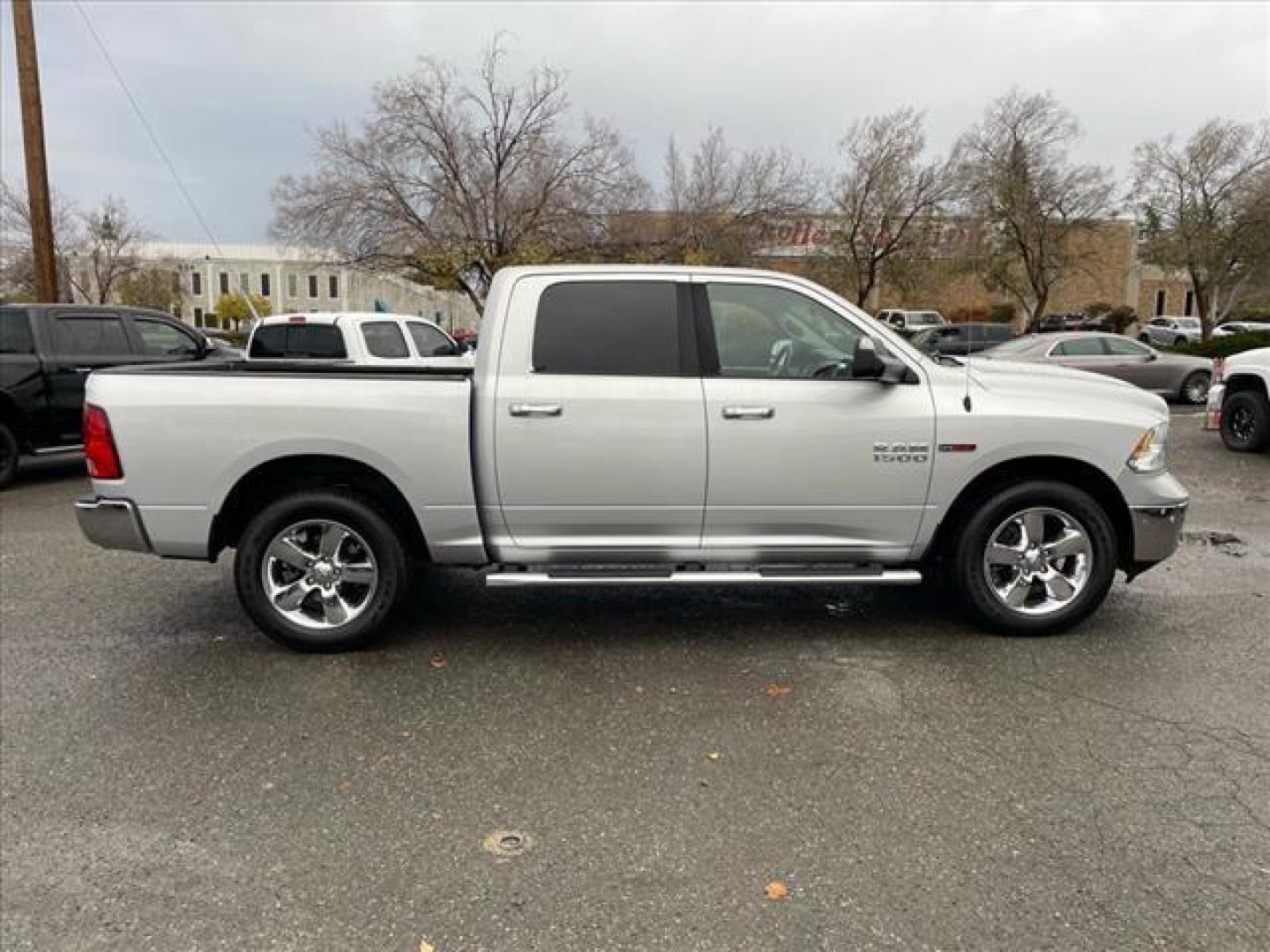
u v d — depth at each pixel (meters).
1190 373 16.14
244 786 3.25
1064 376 4.85
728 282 4.44
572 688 4.07
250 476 4.38
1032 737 3.57
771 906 2.57
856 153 36.56
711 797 3.15
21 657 4.50
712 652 4.49
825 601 5.29
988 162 35.66
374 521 4.40
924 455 4.39
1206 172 33.78
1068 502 4.50
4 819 3.05
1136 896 2.60
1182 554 6.39
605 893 2.64
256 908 2.59
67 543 6.95
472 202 26.83
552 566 4.50
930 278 38.22
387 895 2.64
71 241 57.06
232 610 5.25
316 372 4.76
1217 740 3.54
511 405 4.27
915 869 2.73
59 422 9.62
